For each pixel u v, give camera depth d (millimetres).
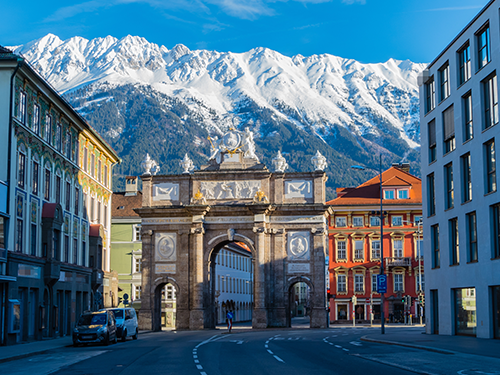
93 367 24516
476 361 23844
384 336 42906
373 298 89000
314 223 69250
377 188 91812
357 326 77500
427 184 50469
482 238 40594
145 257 71188
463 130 43969
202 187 71250
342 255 90062
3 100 42156
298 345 35125
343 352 29250
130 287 89375
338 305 89312
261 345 35812
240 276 124000
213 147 73500
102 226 63844
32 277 45219
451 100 45812
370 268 89062
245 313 127562
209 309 70438
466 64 43938
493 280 39000
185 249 70625
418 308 87875
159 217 71438
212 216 70625
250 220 69750
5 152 41656
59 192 52438
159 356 29281
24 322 44125
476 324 41281
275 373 20547
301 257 69188
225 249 112312
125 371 22438
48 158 49781
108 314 41188
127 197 96250
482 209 40656
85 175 59875
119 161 71562
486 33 41188
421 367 21641
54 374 22062
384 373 20125
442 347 30469
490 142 40250
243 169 70625
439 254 47875
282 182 70375
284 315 68375
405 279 88875
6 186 41125
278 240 69562
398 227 89438
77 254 57156
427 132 50719
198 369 22469
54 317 49812
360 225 90312
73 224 55906
